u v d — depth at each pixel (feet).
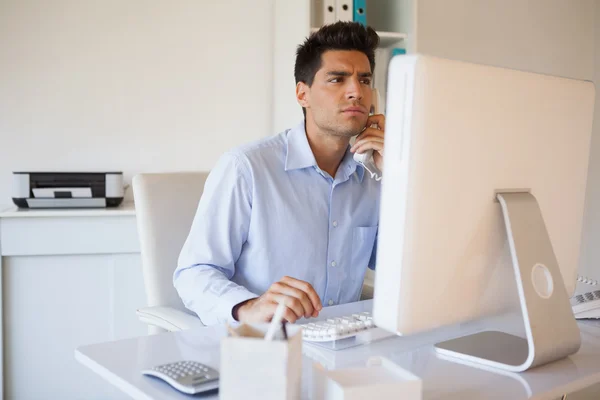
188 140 9.32
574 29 11.88
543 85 3.23
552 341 3.12
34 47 8.61
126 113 9.05
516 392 2.83
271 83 9.59
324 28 5.14
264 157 5.12
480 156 2.93
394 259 2.73
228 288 4.22
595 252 11.60
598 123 11.66
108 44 8.90
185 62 9.24
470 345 3.45
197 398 2.63
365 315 3.84
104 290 8.05
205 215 4.88
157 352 3.24
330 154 5.32
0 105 8.54
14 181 7.92
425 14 10.44
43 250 7.76
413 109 2.63
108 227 7.96
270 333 2.29
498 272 3.19
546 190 3.35
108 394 8.18
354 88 5.01
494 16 11.04
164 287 5.32
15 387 7.82
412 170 2.66
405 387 2.36
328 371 2.46
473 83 2.83
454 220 2.87
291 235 5.12
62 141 8.81
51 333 7.90
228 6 9.36
